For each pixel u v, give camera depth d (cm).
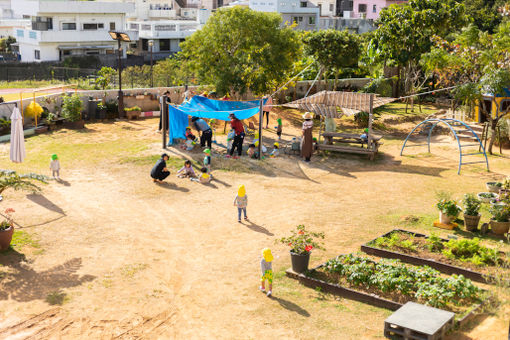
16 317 1050
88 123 3017
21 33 6209
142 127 2964
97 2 6194
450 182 2089
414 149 2692
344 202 1847
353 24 7062
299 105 2642
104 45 6378
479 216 1538
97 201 1806
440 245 1404
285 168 2291
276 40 3200
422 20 3784
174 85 3838
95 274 1260
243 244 1476
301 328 1023
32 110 2720
